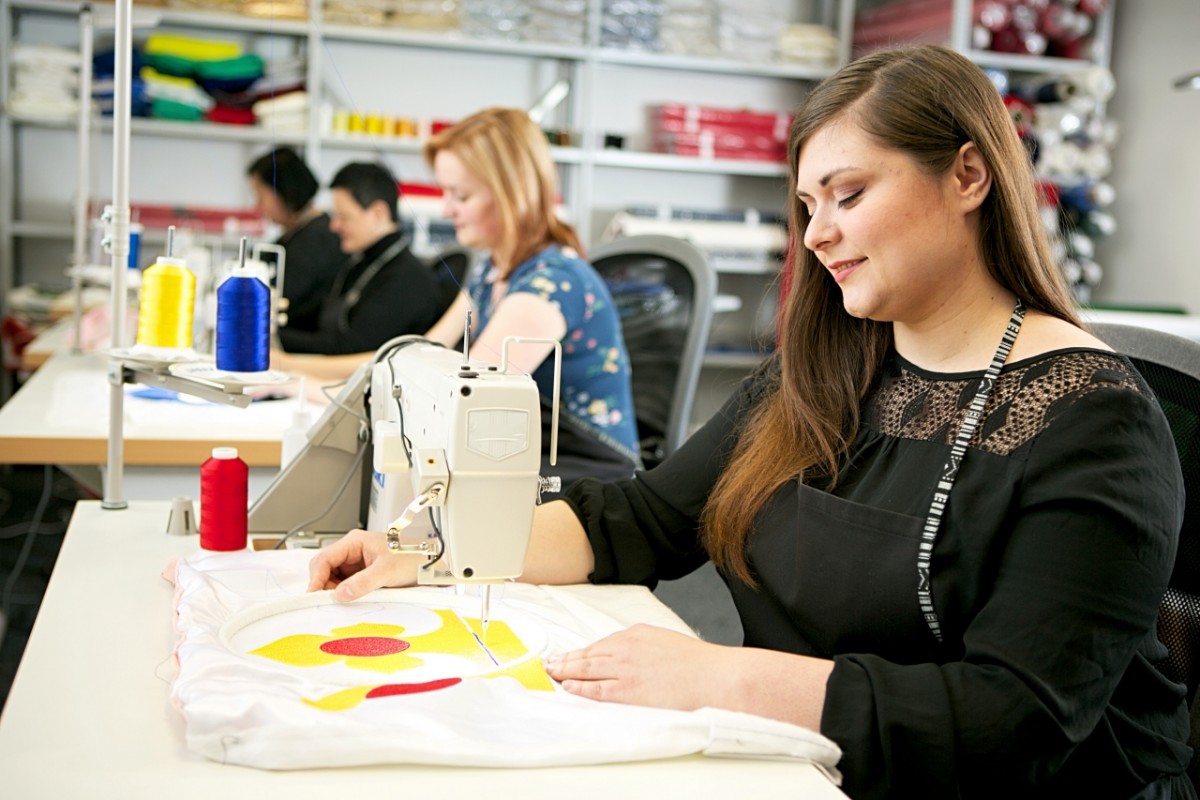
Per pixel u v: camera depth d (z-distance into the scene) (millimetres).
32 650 1110
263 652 1101
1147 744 1162
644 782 893
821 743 952
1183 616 1312
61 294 4492
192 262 3240
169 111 4930
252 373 1515
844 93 1181
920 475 1177
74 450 2047
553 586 1413
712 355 5633
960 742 967
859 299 1198
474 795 850
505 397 1090
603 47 5355
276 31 5090
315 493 1594
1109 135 5398
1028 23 5344
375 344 3598
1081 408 1078
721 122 5543
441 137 2555
